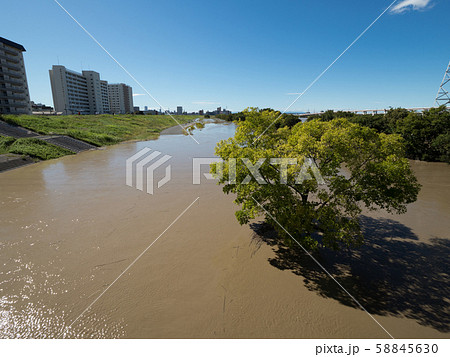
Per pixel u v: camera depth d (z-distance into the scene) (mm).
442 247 15016
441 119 37094
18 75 84500
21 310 10625
